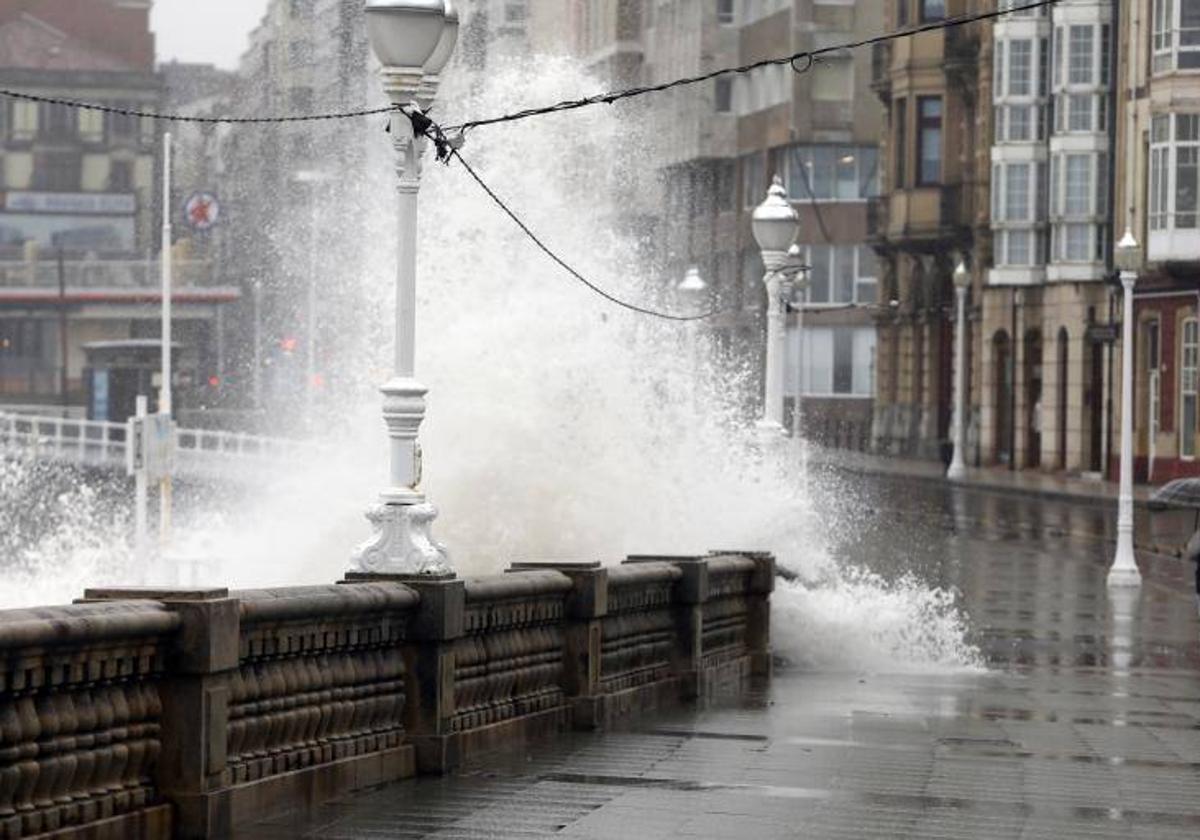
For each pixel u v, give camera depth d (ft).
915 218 549.13
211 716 69.26
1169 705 123.34
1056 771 95.09
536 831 74.84
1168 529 318.24
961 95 542.98
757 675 134.72
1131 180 434.30
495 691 93.91
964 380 522.88
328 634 79.15
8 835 60.54
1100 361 465.47
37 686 61.93
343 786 79.92
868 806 83.61
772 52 641.81
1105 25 473.26
